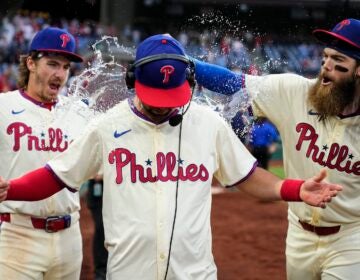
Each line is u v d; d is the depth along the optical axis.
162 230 3.02
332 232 3.83
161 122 3.12
